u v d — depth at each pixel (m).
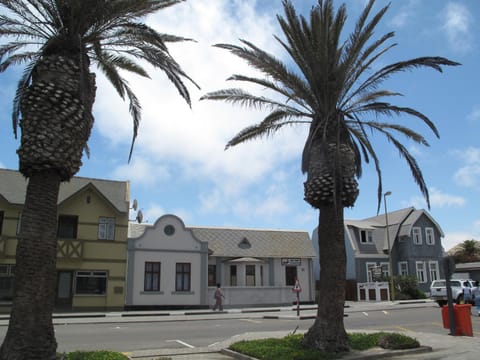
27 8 9.83
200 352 11.80
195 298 31.08
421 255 43.22
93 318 23.75
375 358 10.34
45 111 8.69
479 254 61.00
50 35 10.13
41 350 7.91
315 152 12.08
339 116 11.84
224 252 35.25
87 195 29.64
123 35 10.73
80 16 9.43
